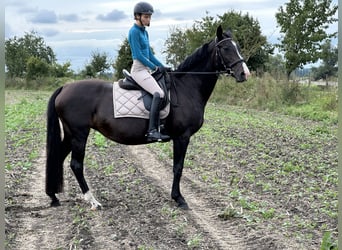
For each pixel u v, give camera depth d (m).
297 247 5.73
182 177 9.59
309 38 29.33
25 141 14.40
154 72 7.39
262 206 7.43
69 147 7.64
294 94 25.41
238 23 33.69
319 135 15.50
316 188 8.41
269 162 10.91
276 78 27.53
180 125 7.43
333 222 6.65
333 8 29.34
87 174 9.98
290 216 6.99
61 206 7.56
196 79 7.66
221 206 7.55
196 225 6.62
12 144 13.93
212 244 5.90
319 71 40.88
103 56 53.25
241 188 8.68
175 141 7.57
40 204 7.73
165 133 7.46
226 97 29.83
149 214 7.09
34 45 70.06
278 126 17.86
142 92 7.30
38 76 55.12
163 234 6.23
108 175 9.85
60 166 7.51
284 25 30.16
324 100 23.34
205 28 34.78
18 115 22.52
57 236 6.23
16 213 7.18
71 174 9.99
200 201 7.87
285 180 9.15
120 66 39.78
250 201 7.73
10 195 8.19
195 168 10.30
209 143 13.78
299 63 30.16
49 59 70.56
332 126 18.05
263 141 14.05
